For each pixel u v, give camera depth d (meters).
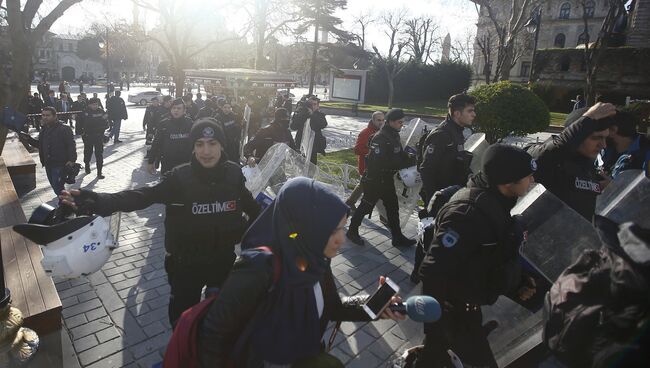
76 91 44.56
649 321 1.27
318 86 80.38
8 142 9.68
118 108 13.44
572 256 2.41
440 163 4.16
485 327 2.40
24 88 6.35
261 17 25.34
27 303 3.03
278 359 1.60
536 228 2.54
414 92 39.81
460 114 4.20
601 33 17.81
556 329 1.50
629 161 3.74
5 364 2.64
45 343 3.01
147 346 3.32
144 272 4.55
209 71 20.30
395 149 5.10
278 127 6.50
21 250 3.80
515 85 9.08
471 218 2.02
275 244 1.58
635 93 30.69
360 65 48.25
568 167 2.93
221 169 2.69
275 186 4.73
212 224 2.63
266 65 29.62
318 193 1.56
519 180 2.03
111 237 2.52
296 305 1.59
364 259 5.09
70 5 6.69
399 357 2.78
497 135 9.13
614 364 1.30
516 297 2.36
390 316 1.81
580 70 32.81
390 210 5.35
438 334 2.25
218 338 1.50
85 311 3.77
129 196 2.49
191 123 6.43
